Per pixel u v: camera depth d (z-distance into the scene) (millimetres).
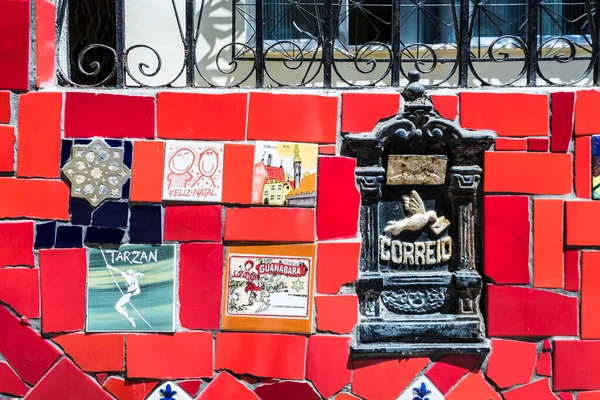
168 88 2951
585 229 2953
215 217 2936
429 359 2971
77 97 2916
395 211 3018
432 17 4336
